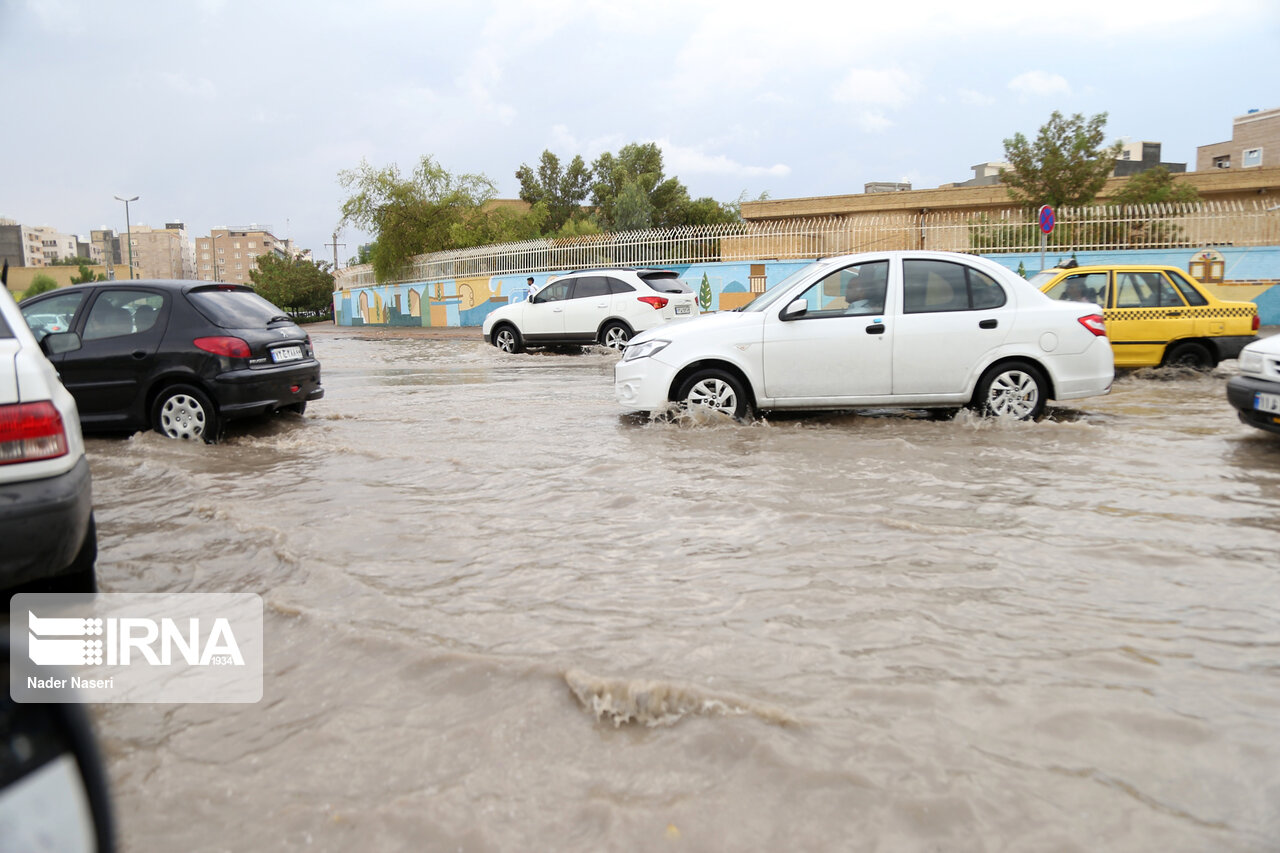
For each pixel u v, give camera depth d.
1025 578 3.99
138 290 8.45
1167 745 2.60
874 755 2.55
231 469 6.79
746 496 5.50
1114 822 2.25
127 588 4.14
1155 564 4.16
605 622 3.55
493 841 2.22
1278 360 6.92
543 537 4.74
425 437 7.95
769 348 8.16
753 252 24.94
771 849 2.18
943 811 2.30
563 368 15.23
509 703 2.92
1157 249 21.94
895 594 3.81
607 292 18.27
